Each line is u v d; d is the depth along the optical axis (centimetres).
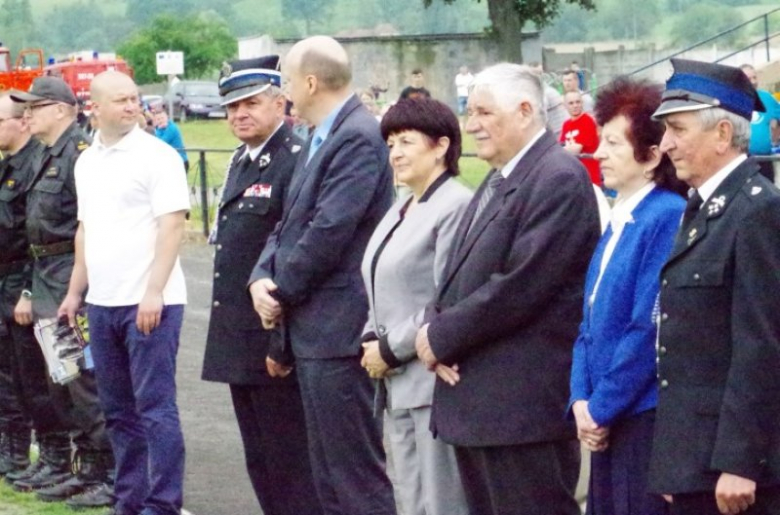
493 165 831
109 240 1102
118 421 1131
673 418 691
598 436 755
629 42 9619
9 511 1211
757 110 708
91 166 1116
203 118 7762
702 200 699
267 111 1019
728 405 664
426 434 880
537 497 803
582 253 789
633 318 746
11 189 1271
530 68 824
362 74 7975
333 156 952
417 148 886
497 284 788
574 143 1828
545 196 787
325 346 954
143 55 11662
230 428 1448
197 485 1252
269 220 1020
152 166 1096
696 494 688
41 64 6038
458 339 798
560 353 797
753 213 670
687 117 694
